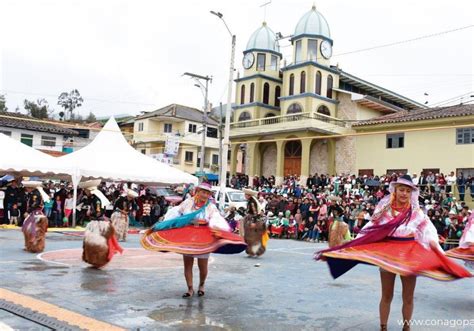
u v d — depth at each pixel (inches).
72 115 3272.6
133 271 354.3
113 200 943.0
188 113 2022.6
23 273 327.6
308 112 1343.5
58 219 780.0
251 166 1503.4
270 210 904.3
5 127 1599.4
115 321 212.4
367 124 1274.6
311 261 468.4
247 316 230.8
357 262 209.2
